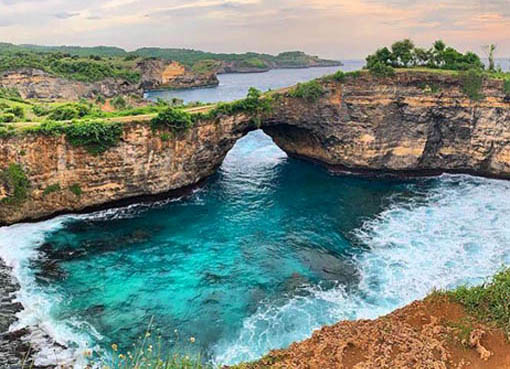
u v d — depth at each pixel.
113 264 36.44
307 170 63.34
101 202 47.31
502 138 54.78
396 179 58.81
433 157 59.62
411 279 33.34
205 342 26.69
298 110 59.38
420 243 39.56
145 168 48.38
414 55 62.41
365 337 20.84
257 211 48.16
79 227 43.59
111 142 45.62
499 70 61.84
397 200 50.69
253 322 28.64
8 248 38.81
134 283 33.50
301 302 30.86
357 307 29.92
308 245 39.94
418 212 46.94
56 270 35.31
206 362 24.75
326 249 39.06
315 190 54.75
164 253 38.47
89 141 44.50
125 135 46.25
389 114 57.75
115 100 100.50
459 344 19.66
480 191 53.06
